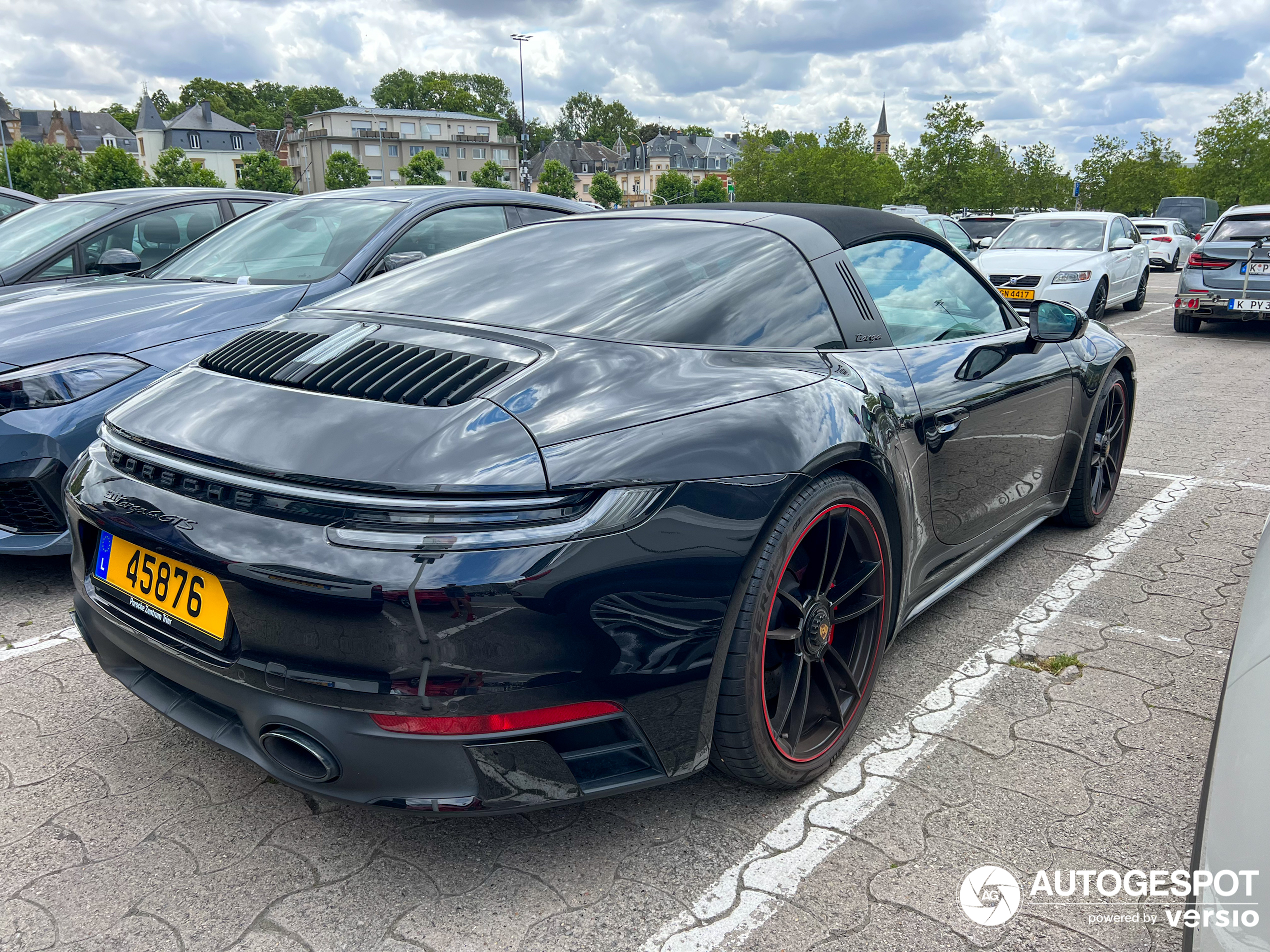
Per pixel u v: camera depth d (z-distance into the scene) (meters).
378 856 1.84
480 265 2.38
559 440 1.58
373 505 1.47
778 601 1.87
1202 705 2.41
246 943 1.61
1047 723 2.33
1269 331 11.17
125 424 1.87
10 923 1.66
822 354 2.14
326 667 1.49
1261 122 47.22
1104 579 3.29
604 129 165.38
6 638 2.86
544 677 1.50
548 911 1.68
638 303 2.04
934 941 1.60
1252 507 4.14
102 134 131.38
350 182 99.38
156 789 2.07
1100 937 1.61
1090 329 3.68
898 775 2.11
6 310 3.39
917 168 45.62
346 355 1.89
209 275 3.94
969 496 2.63
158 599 1.73
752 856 1.83
